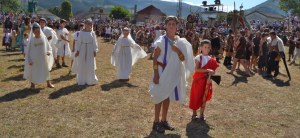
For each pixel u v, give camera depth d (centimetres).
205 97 736
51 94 917
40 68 958
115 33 3366
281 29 4081
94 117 743
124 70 1160
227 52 1741
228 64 1752
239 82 1275
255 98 1020
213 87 1148
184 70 657
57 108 793
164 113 677
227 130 714
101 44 3014
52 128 664
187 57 650
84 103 843
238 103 946
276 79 1410
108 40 3588
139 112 795
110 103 858
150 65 1609
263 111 878
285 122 795
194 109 743
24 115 734
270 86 1240
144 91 1012
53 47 1320
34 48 945
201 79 730
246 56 1459
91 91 976
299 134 717
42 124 684
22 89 959
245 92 1098
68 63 1504
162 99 641
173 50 639
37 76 955
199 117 759
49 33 1236
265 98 1029
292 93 1133
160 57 641
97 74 1267
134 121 730
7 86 988
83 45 1048
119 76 1158
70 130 658
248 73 1464
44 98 873
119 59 1161
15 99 854
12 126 665
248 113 851
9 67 1316
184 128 705
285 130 739
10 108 778
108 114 768
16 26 2236
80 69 1052
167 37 647
